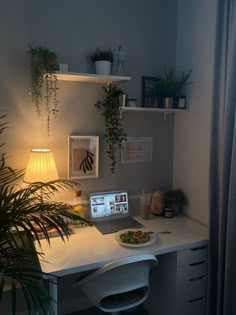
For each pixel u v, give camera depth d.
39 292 1.29
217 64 1.79
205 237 1.89
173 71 2.40
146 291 1.69
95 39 2.13
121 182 2.35
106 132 2.25
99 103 2.19
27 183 1.86
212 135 1.82
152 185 2.46
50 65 1.85
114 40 2.20
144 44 2.30
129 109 2.10
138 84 2.31
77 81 2.12
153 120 2.41
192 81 2.21
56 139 2.11
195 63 2.17
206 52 2.05
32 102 2.01
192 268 1.85
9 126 1.97
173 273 1.84
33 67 1.95
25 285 1.26
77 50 2.09
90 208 2.16
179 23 2.35
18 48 1.93
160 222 2.18
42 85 2.02
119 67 2.11
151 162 2.44
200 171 2.16
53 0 1.99
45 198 1.99
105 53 2.03
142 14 2.27
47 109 2.05
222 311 1.74
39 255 1.59
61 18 2.02
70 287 2.21
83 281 1.58
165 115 2.43
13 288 1.21
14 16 1.90
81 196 2.21
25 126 2.01
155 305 2.08
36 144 2.05
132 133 2.34
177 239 1.85
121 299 1.64
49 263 1.52
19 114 1.98
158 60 2.36
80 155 2.17
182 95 2.33
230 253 1.63
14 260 1.40
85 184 2.22
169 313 1.90
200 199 2.18
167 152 2.49
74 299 2.23
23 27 1.92
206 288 1.91
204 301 1.91
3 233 1.47
